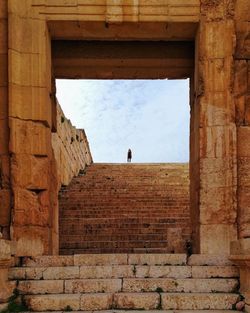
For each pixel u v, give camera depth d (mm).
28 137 8094
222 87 8234
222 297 5879
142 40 9383
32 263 6797
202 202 8023
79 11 8344
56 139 15914
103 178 19906
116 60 9805
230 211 7902
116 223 13625
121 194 16781
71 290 6168
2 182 8016
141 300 5859
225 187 7973
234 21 8438
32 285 6168
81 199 16188
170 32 8875
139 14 8367
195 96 8781
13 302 5875
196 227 8508
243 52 8555
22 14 8289
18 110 8086
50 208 8430
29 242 7801
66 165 18438
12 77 8062
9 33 8133
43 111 8242
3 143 8156
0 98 8258
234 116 8203
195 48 8883
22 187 7926
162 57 9773
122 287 6184
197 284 6180
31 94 8211
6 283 5930
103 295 5906
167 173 20531
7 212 7938
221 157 8062
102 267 6461
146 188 17656
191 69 10156
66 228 13289
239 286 6152
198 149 8320
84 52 9750
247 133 8328
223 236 7871
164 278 6305
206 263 6680
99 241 12352
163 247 12180
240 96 8438
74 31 8789
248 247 5707
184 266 6453
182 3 8414
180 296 5879
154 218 13844
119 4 8359
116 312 5648
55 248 9383
